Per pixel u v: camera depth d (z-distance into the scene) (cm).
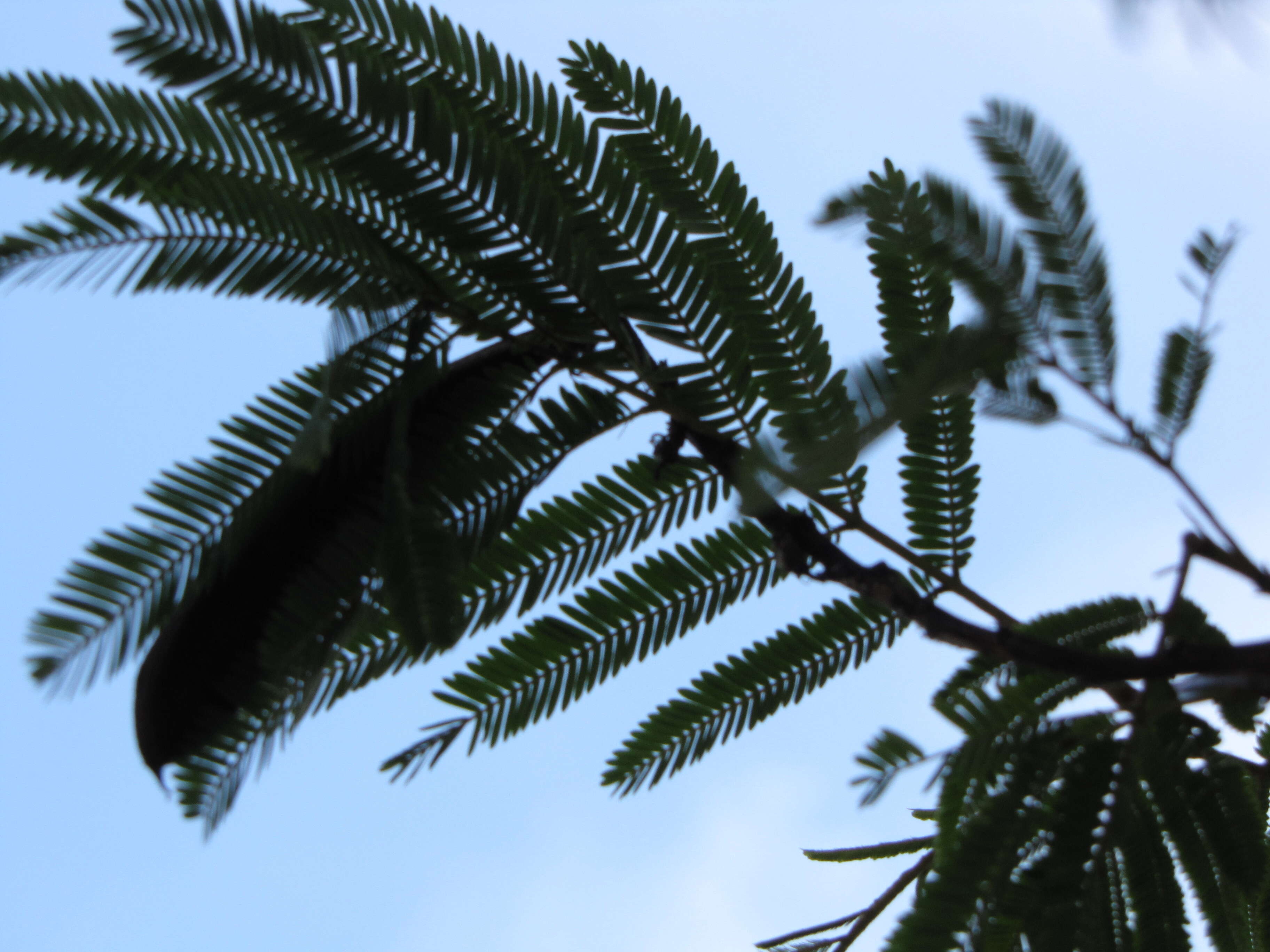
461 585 80
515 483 82
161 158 80
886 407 74
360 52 80
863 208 82
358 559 80
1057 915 80
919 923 80
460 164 81
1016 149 82
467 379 82
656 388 82
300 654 80
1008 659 82
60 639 79
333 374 79
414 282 81
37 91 79
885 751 80
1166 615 82
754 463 73
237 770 80
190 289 80
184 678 79
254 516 80
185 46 80
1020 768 81
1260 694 82
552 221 81
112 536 79
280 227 80
